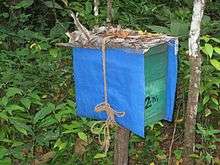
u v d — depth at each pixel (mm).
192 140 3951
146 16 5926
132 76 3080
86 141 4066
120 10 5977
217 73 4441
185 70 4602
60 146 4117
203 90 4266
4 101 4133
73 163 4160
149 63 3172
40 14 6359
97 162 4195
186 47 4543
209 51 3902
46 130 4305
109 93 3250
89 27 5352
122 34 3240
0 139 4090
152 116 3312
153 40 3111
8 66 5062
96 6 5172
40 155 4305
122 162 3650
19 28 5914
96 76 3283
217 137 4516
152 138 4379
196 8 3619
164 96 3332
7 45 5633
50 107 4129
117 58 3131
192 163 4035
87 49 3260
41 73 4934
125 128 3400
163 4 6203
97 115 3414
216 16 6426
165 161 4258
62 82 4918
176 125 4602
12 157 4176
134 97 3105
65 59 5270
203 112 4582
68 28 6090
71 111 4121
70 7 5730
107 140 3367
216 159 4262
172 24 4586
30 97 4477
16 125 3992
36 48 5227
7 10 6258
